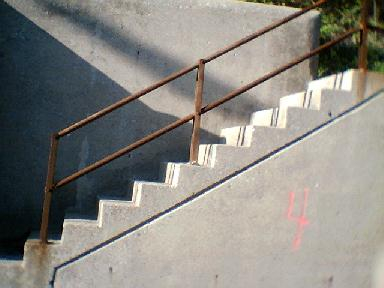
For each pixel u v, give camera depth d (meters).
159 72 6.07
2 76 5.74
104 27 5.98
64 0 5.89
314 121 4.78
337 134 4.80
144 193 4.47
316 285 4.71
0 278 4.30
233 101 6.24
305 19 6.42
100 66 5.95
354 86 4.89
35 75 5.81
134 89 6.01
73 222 4.52
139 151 6.00
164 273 4.45
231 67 6.24
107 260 4.39
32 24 5.82
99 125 5.92
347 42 8.81
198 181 4.55
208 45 6.20
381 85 4.96
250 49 6.29
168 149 6.06
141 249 4.43
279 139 4.71
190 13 6.17
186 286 4.48
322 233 4.74
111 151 5.93
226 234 4.56
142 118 6.02
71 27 5.90
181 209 4.50
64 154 5.83
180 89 6.12
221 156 4.61
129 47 6.02
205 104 6.17
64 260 4.37
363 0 5.07
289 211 4.68
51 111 5.83
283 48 6.35
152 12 6.09
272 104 6.31
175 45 6.13
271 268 4.63
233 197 4.58
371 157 4.88
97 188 5.89
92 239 4.40
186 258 4.49
